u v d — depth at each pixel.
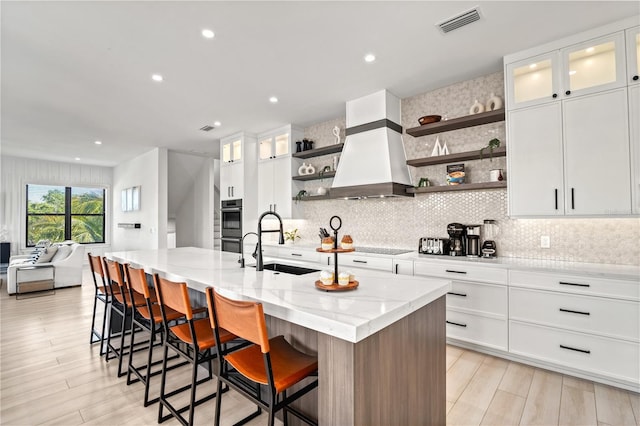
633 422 1.95
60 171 8.13
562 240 2.95
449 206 3.64
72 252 5.77
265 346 1.30
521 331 2.70
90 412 2.07
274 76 3.32
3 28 2.43
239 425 1.93
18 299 4.89
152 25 2.41
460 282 3.03
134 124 4.95
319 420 1.33
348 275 1.74
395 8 2.24
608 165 2.45
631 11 2.30
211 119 4.73
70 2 2.14
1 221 7.34
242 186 5.40
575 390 2.31
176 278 2.28
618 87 2.42
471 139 3.46
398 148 3.85
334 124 4.77
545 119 2.72
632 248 2.64
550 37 2.63
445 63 3.08
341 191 3.94
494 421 1.97
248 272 2.34
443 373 1.84
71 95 3.76
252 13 2.28
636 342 2.22
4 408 2.11
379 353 1.35
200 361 1.80
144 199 7.02
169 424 1.96
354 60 3.00
